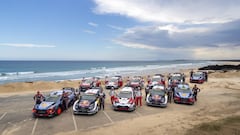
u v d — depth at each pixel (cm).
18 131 1012
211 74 4328
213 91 2373
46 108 1235
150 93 1681
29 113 1367
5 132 1001
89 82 2519
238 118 1025
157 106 1592
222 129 848
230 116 1118
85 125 1113
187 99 1656
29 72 6406
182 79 2827
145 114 1364
